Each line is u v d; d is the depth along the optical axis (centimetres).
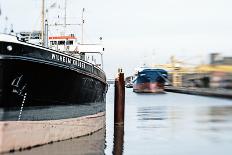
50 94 1495
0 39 1227
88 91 1948
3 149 1246
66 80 1586
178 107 2927
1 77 1230
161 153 1367
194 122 1421
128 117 3266
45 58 1402
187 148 1332
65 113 1655
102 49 2552
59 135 1606
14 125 1298
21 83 1309
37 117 1427
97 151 1453
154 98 6675
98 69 2172
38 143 1439
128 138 1880
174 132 1762
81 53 2592
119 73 2628
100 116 2377
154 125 2466
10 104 1276
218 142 1139
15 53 1259
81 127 1886
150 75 7619
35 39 2050
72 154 1344
